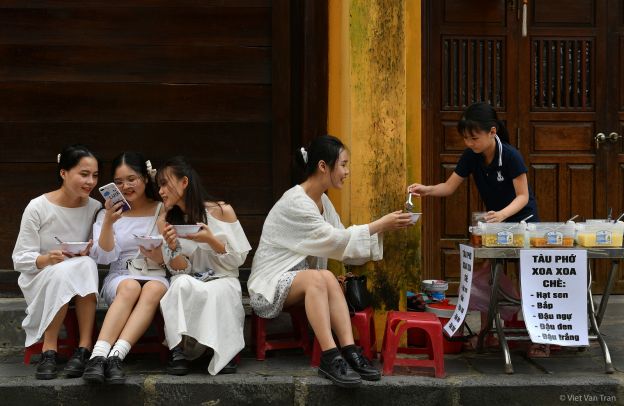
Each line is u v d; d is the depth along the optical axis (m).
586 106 5.58
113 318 3.65
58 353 3.96
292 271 3.89
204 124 5.03
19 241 3.92
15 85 4.92
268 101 5.05
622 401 3.57
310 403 3.57
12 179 4.95
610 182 5.59
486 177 4.20
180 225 3.70
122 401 3.56
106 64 4.96
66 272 3.73
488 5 5.50
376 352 4.17
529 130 5.56
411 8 4.34
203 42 5.00
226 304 3.78
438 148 5.52
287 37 4.99
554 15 5.54
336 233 3.79
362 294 3.93
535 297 3.78
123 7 4.95
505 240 3.81
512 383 3.58
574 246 3.92
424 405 3.57
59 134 4.96
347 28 4.20
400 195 4.21
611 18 5.56
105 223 3.81
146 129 5.00
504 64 5.53
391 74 4.18
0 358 4.15
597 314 4.06
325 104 4.93
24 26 4.91
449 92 5.52
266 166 5.06
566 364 3.96
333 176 3.89
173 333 3.67
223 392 3.58
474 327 4.80
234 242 3.93
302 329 4.16
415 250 4.25
